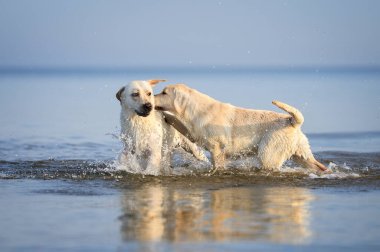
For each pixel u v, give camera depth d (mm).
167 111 13008
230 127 12844
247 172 12852
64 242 7969
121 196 10633
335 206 9852
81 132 21500
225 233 8305
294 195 10719
